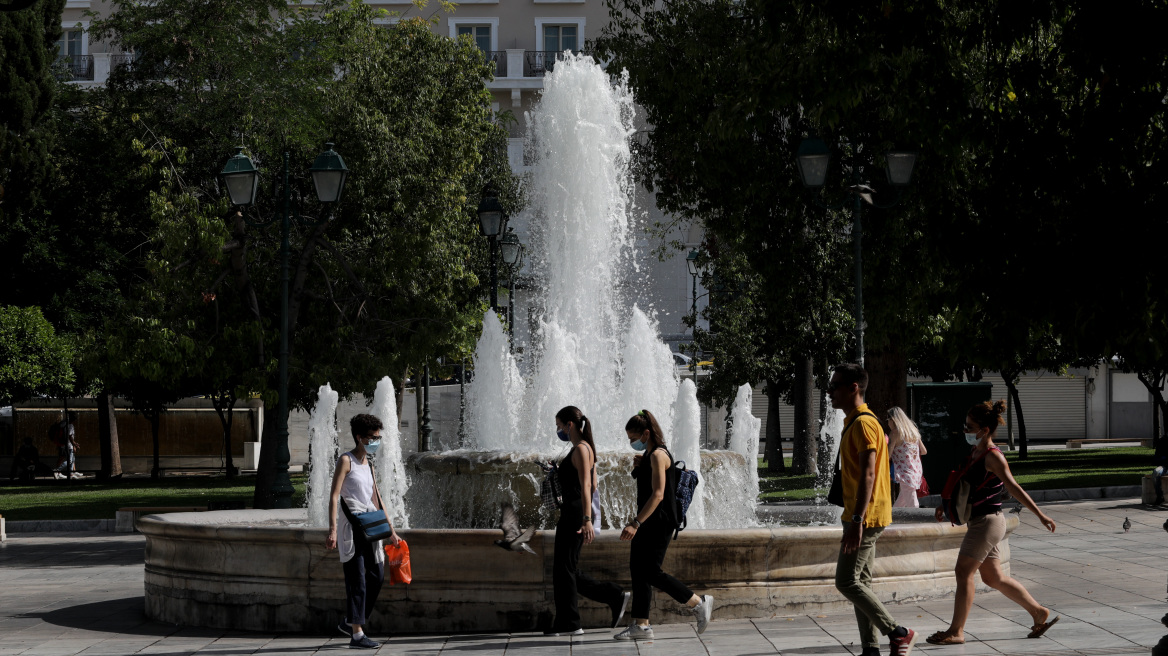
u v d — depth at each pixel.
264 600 12.15
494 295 29.36
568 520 10.75
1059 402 66.19
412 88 30.64
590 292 19.08
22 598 16.14
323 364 29.25
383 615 11.73
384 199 28.84
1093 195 9.23
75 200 40.84
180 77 31.97
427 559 11.62
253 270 29.69
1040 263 9.33
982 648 9.48
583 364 18.70
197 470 55.88
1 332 37.81
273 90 30.53
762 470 45.12
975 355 10.29
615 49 29.95
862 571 8.75
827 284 34.41
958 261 10.06
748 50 24.30
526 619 11.41
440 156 30.34
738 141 26.77
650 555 10.49
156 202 27.61
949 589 12.88
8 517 30.83
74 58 64.50
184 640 11.70
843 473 8.86
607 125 19.25
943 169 20.89
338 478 10.86
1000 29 11.16
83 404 55.28
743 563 11.62
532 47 65.44
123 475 54.03
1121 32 9.22
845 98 16.03
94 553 23.11
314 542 11.85
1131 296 8.85
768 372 42.66
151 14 31.77
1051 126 10.00
